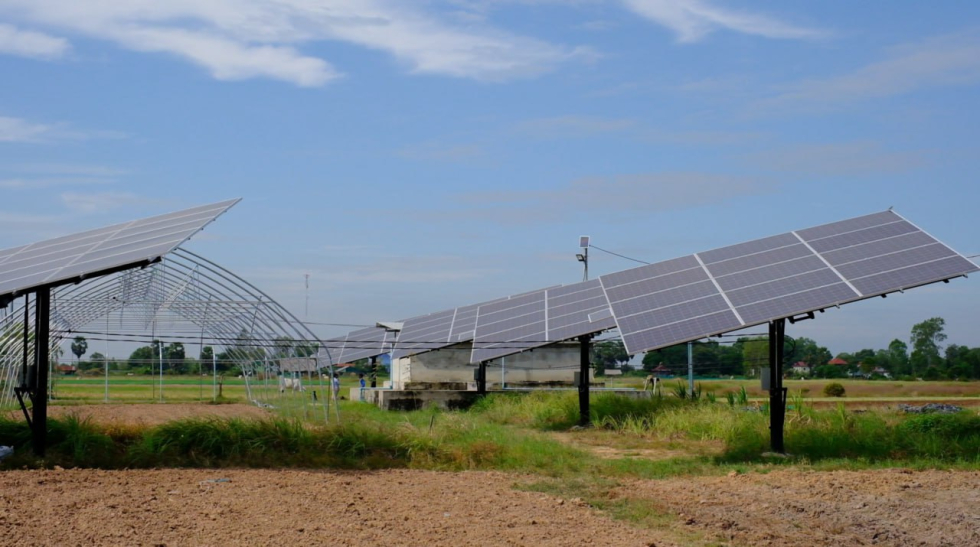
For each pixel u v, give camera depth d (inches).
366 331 1811.0
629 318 757.9
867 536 436.8
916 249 689.6
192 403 1445.6
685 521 470.0
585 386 1008.2
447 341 1284.4
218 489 563.8
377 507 507.5
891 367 3732.8
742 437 790.5
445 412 1193.4
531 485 591.2
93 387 2033.7
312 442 716.0
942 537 433.4
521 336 1065.5
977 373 3196.4
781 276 726.5
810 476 612.1
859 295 652.1
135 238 759.7
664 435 890.7
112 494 536.7
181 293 1160.8
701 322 698.8
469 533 436.5
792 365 3900.1
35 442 661.3
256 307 1040.2
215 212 801.6
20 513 470.6
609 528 452.1
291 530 438.6
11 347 1223.5
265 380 1378.0
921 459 676.1
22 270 713.6
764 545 418.9
